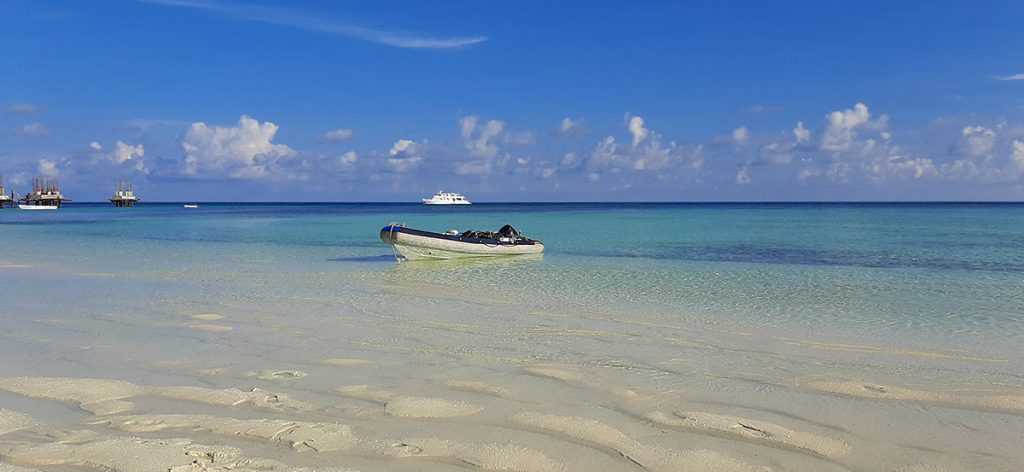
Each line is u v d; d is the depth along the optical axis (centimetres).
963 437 525
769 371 734
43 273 1734
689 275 1722
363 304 1213
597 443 499
